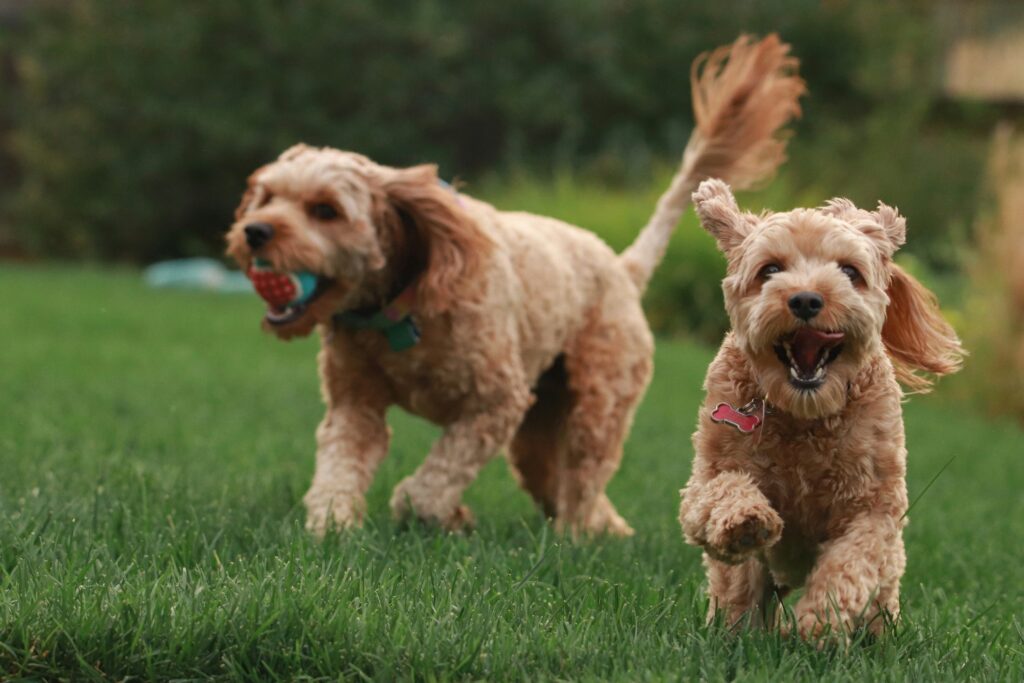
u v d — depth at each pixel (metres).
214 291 30.77
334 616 5.67
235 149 35.34
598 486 9.61
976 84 39.12
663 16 36.78
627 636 5.77
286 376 17.38
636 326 9.91
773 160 10.48
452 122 36.88
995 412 19.36
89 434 11.34
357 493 8.45
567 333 9.51
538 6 35.69
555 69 35.97
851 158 33.50
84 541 6.98
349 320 8.48
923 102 35.25
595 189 28.88
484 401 8.64
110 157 36.59
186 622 5.55
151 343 20.41
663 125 36.62
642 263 10.30
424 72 35.59
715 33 36.88
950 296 23.39
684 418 15.77
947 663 5.84
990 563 8.69
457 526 8.70
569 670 5.52
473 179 36.72
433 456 8.62
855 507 6.17
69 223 37.69
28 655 5.38
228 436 11.84
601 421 9.60
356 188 8.20
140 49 36.53
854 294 5.83
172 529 7.31
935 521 10.14
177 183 36.91
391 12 35.97
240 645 5.45
